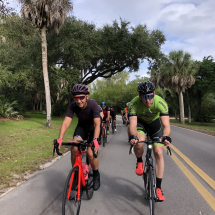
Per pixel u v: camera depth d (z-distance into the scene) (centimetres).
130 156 599
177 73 2511
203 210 286
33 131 1034
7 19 779
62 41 1697
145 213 278
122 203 305
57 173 435
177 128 1638
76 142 265
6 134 890
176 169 476
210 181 398
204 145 821
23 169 447
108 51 2023
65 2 1246
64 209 226
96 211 281
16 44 1338
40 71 1709
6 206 291
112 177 417
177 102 3331
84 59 1816
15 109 1689
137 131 317
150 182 269
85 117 310
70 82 1806
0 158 543
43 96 3969
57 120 1845
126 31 2055
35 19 1229
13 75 1282
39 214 271
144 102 290
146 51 2084
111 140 916
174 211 283
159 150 291
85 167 294
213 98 3019
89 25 1964
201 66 2839
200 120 3138
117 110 5153
